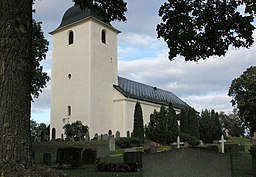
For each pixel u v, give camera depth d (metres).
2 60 4.80
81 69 45.97
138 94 54.19
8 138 4.64
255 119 35.78
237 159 18.28
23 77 4.90
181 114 48.19
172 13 10.27
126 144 32.91
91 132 43.28
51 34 50.78
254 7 8.98
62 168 15.04
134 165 13.62
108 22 10.90
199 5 10.10
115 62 49.94
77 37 47.56
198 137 47.75
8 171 4.34
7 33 4.84
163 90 67.25
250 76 40.38
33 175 4.42
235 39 10.13
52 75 49.06
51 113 47.75
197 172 8.41
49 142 32.62
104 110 46.28
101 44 47.72
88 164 17.36
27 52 5.02
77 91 45.66
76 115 45.00
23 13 5.00
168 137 40.31
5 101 4.71
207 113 54.25
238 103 39.53
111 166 13.62
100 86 46.28
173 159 8.63
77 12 48.72
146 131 42.03
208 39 10.21
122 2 10.55
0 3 4.93
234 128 69.38
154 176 8.79
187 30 10.23
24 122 4.83
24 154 4.72
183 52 10.46
